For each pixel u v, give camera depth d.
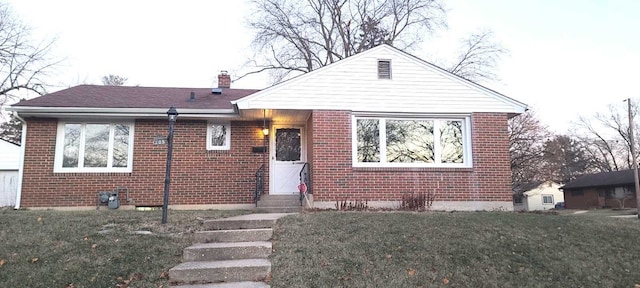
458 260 6.08
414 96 11.48
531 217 8.83
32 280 5.09
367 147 11.36
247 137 12.59
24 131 11.68
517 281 5.55
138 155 12.04
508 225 7.89
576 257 6.41
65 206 11.54
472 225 7.75
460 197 11.19
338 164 11.00
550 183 46.91
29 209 11.07
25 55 27.00
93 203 11.67
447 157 11.55
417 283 5.36
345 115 11.24
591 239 7.25
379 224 7.69
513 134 28.84
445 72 11.59
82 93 13.26
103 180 11.81
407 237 6.93
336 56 28.22
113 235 6.80
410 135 11.57
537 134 29.16
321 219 8.05
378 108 11.35
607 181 33.91
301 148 13.00
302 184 11.42
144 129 12.20
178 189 12.02
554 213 10.16
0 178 22.80
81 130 12.04
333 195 10.84
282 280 5.34
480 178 11.32
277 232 7.14
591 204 36.12
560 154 37.78
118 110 11.62
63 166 11.78
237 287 5.07
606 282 5.66
